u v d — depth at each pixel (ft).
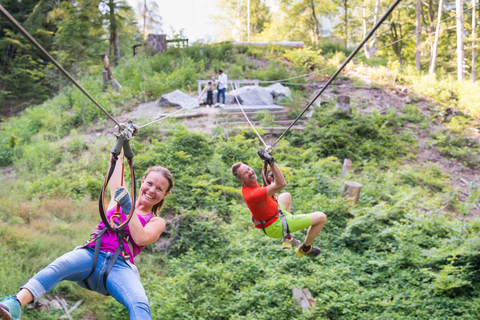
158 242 31.86
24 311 22.79
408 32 114.93
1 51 109.50
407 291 27.63
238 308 25.68
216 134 50.24
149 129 49.62
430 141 56.59
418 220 34.71
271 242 32.86
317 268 29.68
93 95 65.16
